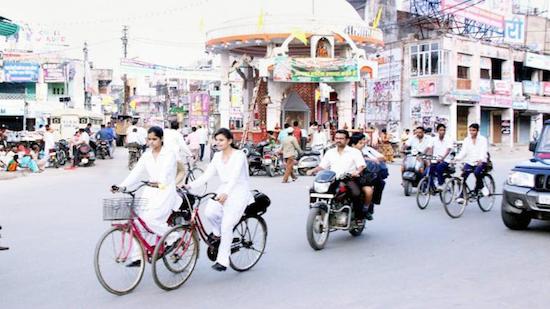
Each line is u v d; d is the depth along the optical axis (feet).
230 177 19.97
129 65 109.19
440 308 16.56
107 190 47.55
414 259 23.04
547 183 27.96
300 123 95.45
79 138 73.92
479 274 20.53
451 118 115.34
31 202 40.16
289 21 83.76
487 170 36.45
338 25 86.07
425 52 117.50
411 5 126.62
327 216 25.22
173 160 19.40
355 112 94.17
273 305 16.98
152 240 19.24
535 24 148.46
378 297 17.70
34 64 131.34
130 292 18.37
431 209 37.73
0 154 64.64
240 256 21.26
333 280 19.81
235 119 166.30
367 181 27.02
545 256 23.53
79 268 21.45
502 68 131.64
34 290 18.60
